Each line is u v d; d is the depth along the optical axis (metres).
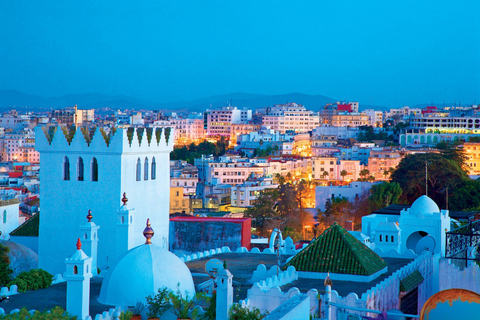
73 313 42.94
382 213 99.00
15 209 136.25
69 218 79.62
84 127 81.62
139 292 45.88
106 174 78.12
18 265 67.38
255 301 48.75
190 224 89.38
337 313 47.00
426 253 70.31
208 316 43.03
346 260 55.88
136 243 80.19
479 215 98.94
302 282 54.16
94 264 56.41
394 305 56.69
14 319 39.78
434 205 82.88
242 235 88.12
